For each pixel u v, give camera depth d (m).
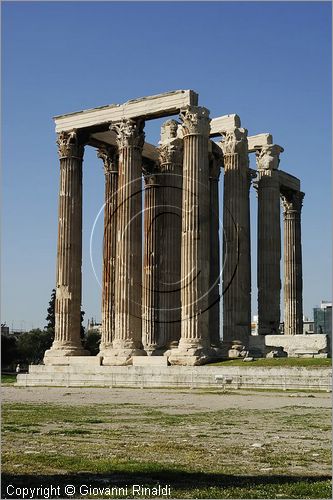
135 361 50.97
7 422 25.34
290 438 20.62
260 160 62.44
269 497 12.72
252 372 43.38
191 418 26.23
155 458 17.09
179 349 49.47
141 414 28.05
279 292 61.28
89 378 51.06
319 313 104.75
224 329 54.91
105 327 58.88
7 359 133.25
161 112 53.88
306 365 43.69
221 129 57.81
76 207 58.19
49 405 33.22
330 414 27.44
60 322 56.44
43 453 17.81
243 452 17.98
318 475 14.98
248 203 58.56
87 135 59.25
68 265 57.00
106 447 18.86
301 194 72.44
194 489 13.48
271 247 61.16
